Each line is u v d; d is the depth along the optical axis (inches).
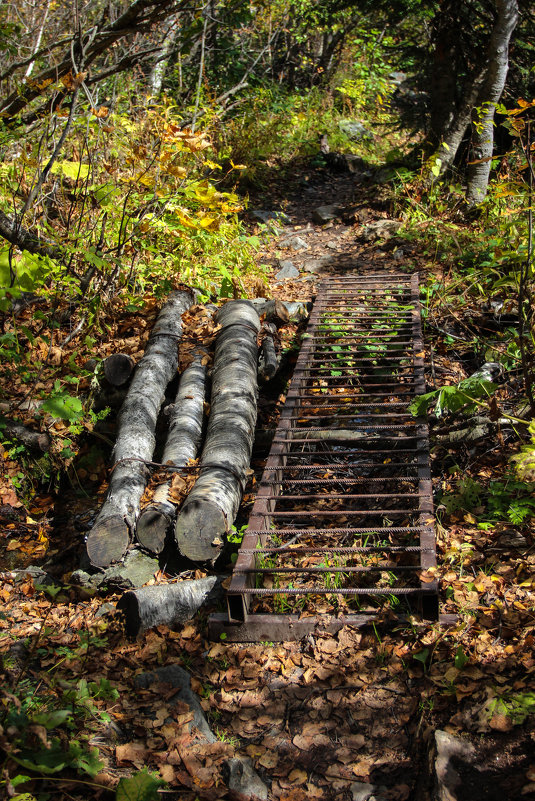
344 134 536.7
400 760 112.6
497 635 128.8
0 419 198.2
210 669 133.4
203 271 289.4
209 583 149.7
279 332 259.1
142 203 264.5
